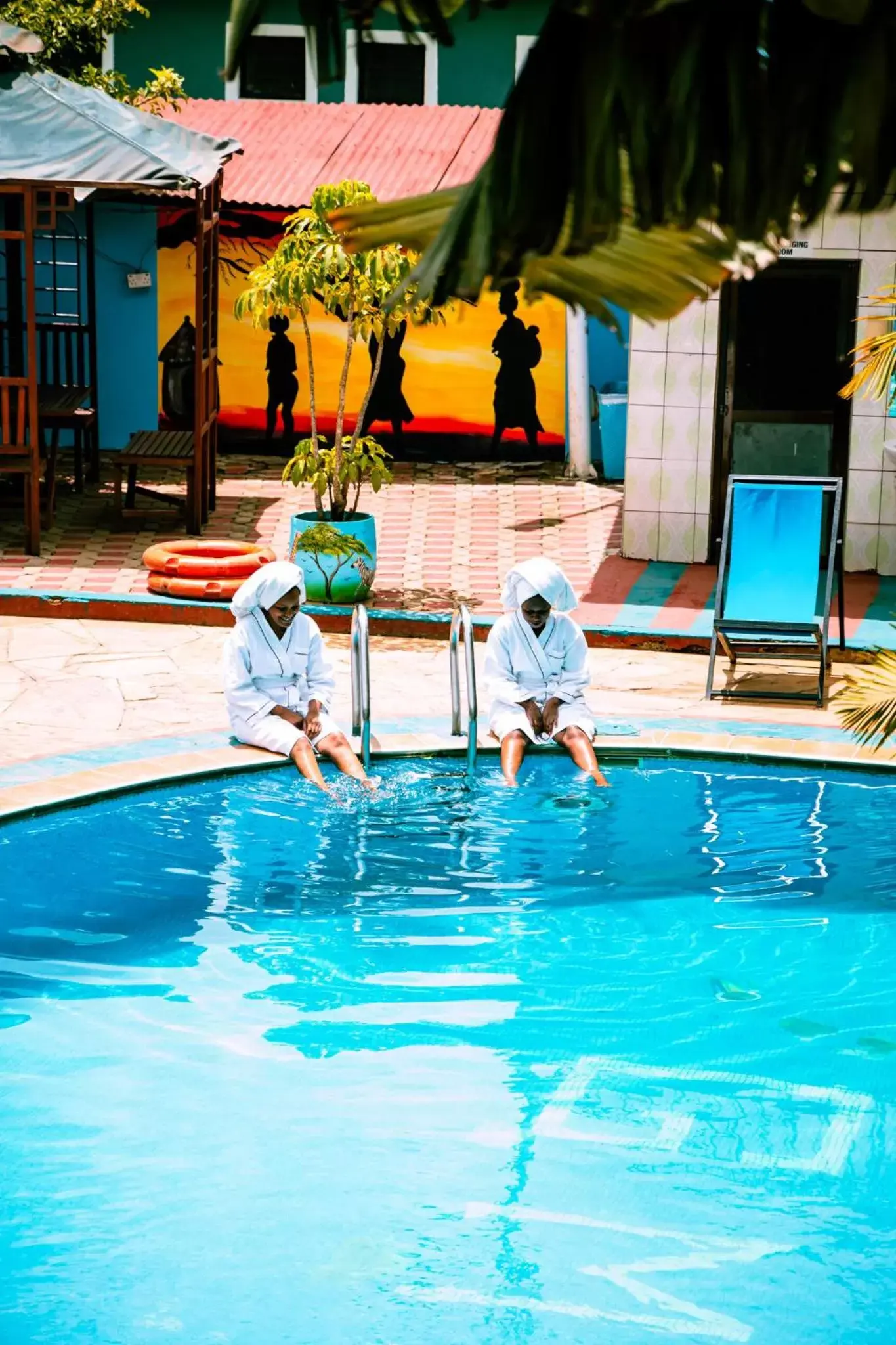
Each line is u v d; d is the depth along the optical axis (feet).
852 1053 21.24
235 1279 16.49
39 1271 16.58
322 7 5.92
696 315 44.27
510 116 6.03
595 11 5.78
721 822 28.76
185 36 63.16
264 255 57.67
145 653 37.35
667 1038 21.56
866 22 5.82
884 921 24.95
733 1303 16.20
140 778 29.19
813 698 35.06
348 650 38.09
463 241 6.09
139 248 58.03
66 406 49.55
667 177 5.95
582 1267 16.76
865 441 44.11
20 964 23.17
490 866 26.76
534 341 57.72
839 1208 17.97
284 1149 18.95
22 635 38.40
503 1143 19.16
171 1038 21.34
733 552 35.37
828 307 44.04
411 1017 21.98
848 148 5.88
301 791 29.60
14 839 27.22
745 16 5.89
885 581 44.39
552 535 49.03
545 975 23.20
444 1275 16.65
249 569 40.40
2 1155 18.69
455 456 59.06
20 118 44.14
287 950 23.77
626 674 36.73
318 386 58.80
